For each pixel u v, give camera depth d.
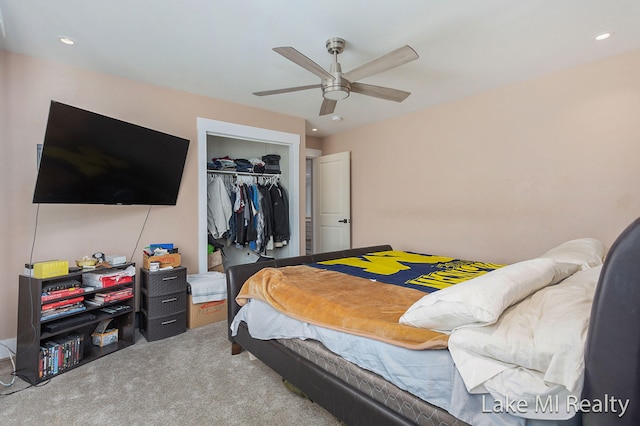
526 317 1.02
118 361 2.21
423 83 3.01
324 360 1.50
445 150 3.57
